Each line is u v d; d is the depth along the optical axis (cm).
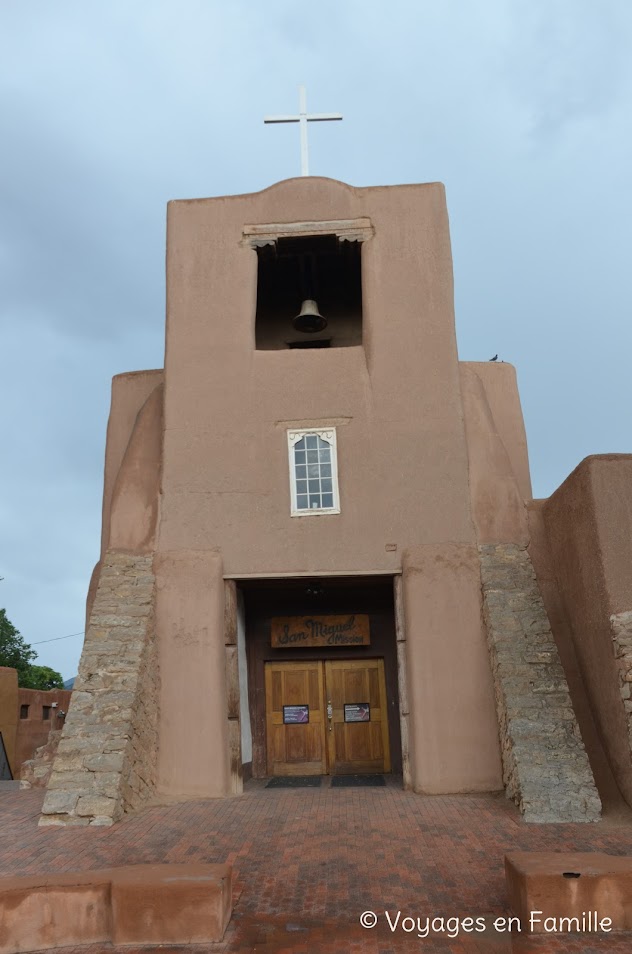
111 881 628
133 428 1439
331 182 1376
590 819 899
